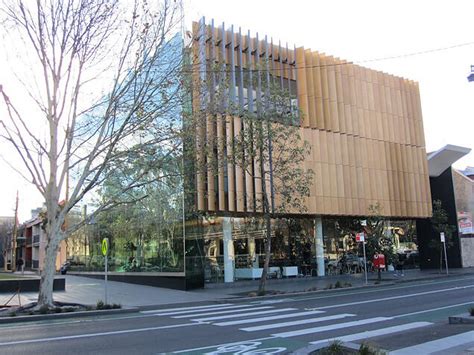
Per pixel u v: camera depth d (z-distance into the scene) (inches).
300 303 701.9
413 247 1544.0
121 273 1253.7
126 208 1159.6
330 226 1323.8
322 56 1273.4
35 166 665.6
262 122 866.8
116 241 1302.9
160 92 692.7
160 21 692.1
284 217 1228.5
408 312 566.6
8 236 3230.8
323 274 1270.9
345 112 1296.8
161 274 1048.2
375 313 564.7
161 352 357.1
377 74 1398.9
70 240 1756.9
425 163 1465.3
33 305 640.4
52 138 673.0
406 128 1437.0
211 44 1045.2
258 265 1148.5
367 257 1347.2
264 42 1155.3
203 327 480.7
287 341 398.0
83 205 1513.3
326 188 1203.9
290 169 969.5
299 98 1200.8
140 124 688.4
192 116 727.7
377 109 1375.5
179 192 964.6
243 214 1094.4
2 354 358.6
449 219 1567.4
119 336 433.1
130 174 763.4
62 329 486.0
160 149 710.5
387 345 363.9
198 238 1011.3
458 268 1510.8
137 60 688.4
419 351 330.6
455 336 383.9
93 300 766.5
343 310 598.5
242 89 1085.8
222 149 872.9
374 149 1342.3
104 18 660.1
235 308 664.4
